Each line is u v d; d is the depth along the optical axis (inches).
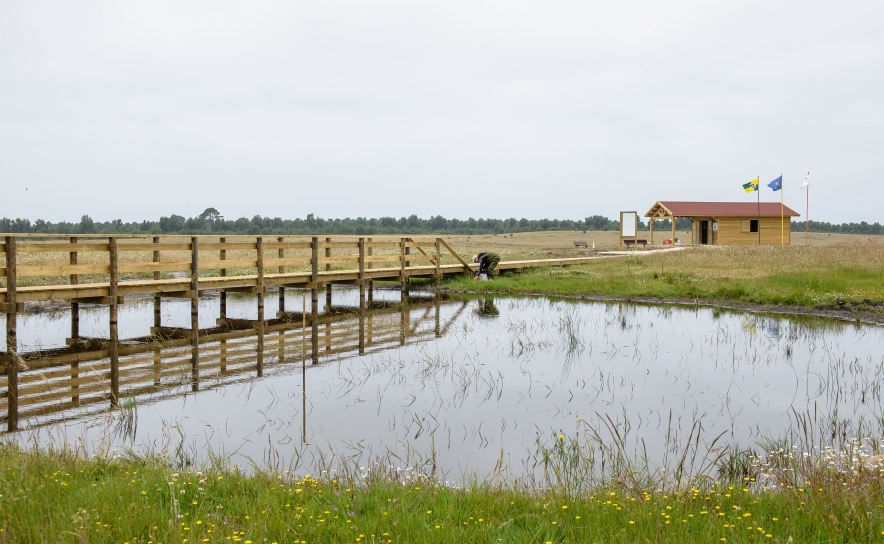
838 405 408.5
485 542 188.7
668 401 425.4
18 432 366.9
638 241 2117.4
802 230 5078.7
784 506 212.4
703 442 341.7
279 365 545.0
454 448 340.5
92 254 1294.3
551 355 577.3
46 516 192.1
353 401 434.0
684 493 235.1
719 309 826.8
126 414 400.5
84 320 762.2
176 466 306.8
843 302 799.7
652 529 192.9
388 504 224.5
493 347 617.6
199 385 477.7
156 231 3988.7
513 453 331.3
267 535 193.5
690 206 2049.7
